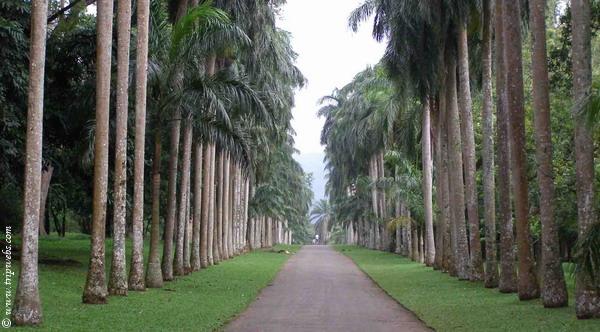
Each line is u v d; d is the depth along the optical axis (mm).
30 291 11367
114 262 16844
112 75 22125
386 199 53656
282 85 39219
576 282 12609
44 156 22328
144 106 18625
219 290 19938
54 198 36312
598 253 8719
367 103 46125
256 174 48250
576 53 12703
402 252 48594
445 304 16344
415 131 37656
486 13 21938
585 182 12477
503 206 19000
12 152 19297
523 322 12539
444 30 24141
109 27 15344
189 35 18875
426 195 35312
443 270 28656
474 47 26281
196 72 21844
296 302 17531
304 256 47812
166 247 22766
